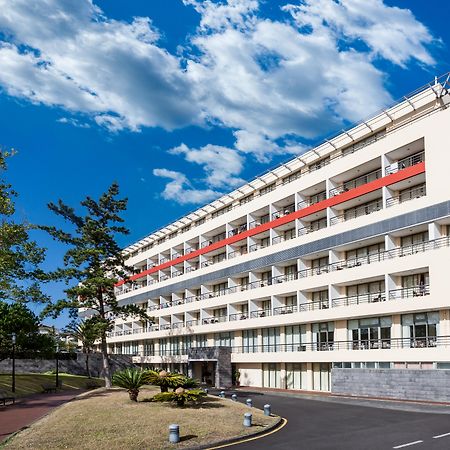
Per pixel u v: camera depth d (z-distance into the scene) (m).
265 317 54.16
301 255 50.78
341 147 50.41
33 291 38.38
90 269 46.66
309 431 23.11
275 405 35.22
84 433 20.88
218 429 22.14
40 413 29.31
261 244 60.25
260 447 19.48
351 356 43.19
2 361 66.31
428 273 40.06
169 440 20.06
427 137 39.75
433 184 38.72
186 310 69.50
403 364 38.84
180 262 74.38
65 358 71.12
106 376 44.56
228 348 58.88
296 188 53.09
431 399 34.41
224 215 65.31
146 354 83.06
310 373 49.69
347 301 46.38
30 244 36.72
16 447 18.92
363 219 44.16
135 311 48.88
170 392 28.05
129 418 23.56
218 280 64.81
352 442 20.11
